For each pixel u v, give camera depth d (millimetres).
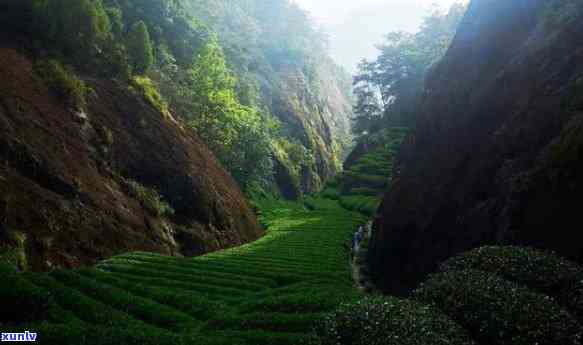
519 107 23062
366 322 10852
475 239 21516
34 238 23484
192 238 36938
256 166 74438
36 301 14031
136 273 25016
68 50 37188
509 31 28641
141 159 37219
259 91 133500
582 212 15758
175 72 64062
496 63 28141
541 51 23484
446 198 25922
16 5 35188
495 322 11500
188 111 59438
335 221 57219
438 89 33469
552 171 17531
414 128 38062
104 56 40781
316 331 12164
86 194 29109
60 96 32500
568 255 15820
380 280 31484
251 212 53719
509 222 18703
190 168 41969
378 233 34312
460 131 27703
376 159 83562
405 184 31703
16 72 30219
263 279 25984
